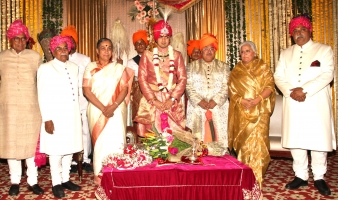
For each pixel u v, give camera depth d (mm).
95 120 3922
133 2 6914
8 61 3754
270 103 4133
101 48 4000
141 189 2883
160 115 3756
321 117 3865
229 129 4223
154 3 6867
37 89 3771
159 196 2893
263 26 7113
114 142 3904
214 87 4312
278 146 4852
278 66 4254
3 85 3754
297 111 3941
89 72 3998
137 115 4129
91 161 5496
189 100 4324
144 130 4168
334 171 4875
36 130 3824
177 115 4074
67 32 5023
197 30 7047
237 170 2914
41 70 3730
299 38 4059
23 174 4629
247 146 4059
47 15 6793
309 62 3986
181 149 3129
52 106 3693
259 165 4012
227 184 2916
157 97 4023
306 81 3955
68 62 3977
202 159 3262
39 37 4871
